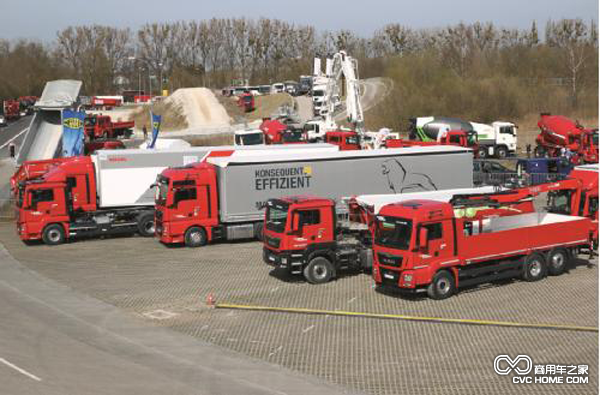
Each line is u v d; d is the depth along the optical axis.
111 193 31.64
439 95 81.88
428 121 58.84
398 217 20.80
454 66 106.44
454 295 21.55
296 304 20.98
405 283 20.61
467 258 21.33
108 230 31.31
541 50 99.00
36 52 139.88
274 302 21.23
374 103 89.50
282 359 16.48
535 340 17.42
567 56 94.19
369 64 133.88
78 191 31.12
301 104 107.44
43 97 58.22
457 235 21.12
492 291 21.94
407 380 15.06
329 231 23.39
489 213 23.45
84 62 147.00
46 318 19.77
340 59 55.34
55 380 14.87
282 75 149.88
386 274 21.16
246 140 56.34
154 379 15.12
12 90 128.50
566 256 23.62
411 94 81.56
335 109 61.22
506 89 81.88
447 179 32.50
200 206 29.34
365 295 21.83
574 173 27.11
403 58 88.69
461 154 32.66
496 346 17.06
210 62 156.12
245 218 29.72
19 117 107.88
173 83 142.25
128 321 19.55
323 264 23.34
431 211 20.64
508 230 22.06
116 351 17.03
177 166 32.44
